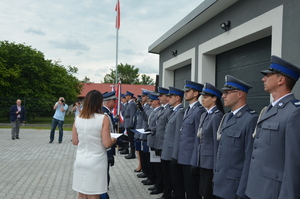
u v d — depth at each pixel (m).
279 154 2.30
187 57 9.05
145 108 7.98
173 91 4.80
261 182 2.39
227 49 7.30
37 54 29.62
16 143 12.02
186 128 4.14
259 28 5.47
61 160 8.51
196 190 4.02
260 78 6.02
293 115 2.23
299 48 4.49
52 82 31.22
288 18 4.74
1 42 29.61
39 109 22.31
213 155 3.52
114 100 4.80
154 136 5.42
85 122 3.40
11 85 27.97
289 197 2.09
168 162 4.93
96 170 3.32
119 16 18.06
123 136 8.99
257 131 2.58
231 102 3.17
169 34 9.52
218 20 7.11
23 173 6.83
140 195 5.31
